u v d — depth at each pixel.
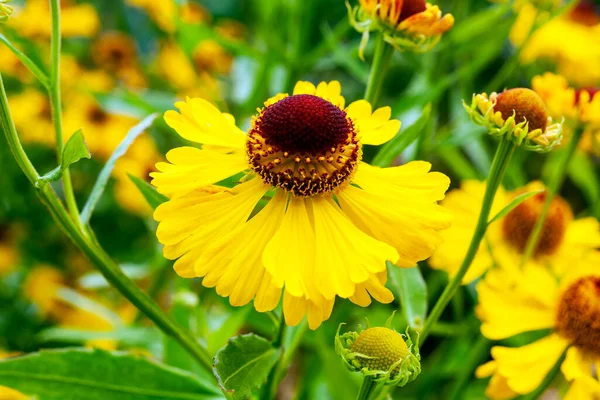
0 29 0.43
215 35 0.39
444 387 0.36
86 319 0.42
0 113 0.23
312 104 0.24
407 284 0.26
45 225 0.47
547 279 0.29
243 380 0.23
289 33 0.42
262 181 0.23
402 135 0.26
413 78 0.53
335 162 0.23
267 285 0.22
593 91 0.30
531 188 0.33
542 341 0.28
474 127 0.35
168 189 0.23
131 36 0.59
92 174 0.47
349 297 0.22
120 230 0.46
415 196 0.23
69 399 0.26
